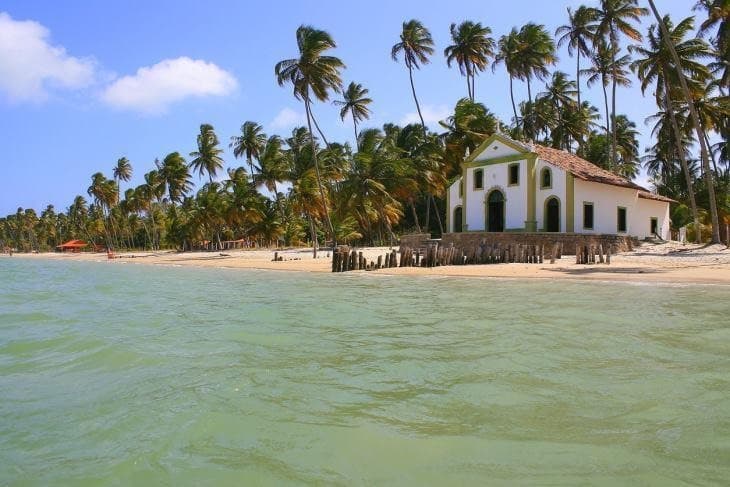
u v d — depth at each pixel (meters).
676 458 4.06
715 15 32.16
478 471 3.93
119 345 9.25
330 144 62.75
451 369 7.04
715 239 29.58
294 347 8.84
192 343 9.37
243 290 20.59
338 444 4.55
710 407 5.23
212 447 4.56
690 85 34.38
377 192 44.94
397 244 54.59
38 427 5.19
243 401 5.83
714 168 53.59
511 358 7.52
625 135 59.47
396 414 5.29
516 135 54.09
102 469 4.21
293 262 40.06
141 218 108.69
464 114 48.84
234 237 82.44
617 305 12.78
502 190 37.03
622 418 4.98
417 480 3.83
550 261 27.53
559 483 3.69
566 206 33.75
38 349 9.32
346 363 7.58
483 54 51.06
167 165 80.81
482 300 14.55
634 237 34.19
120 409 5.66
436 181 49.62
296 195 51.06
